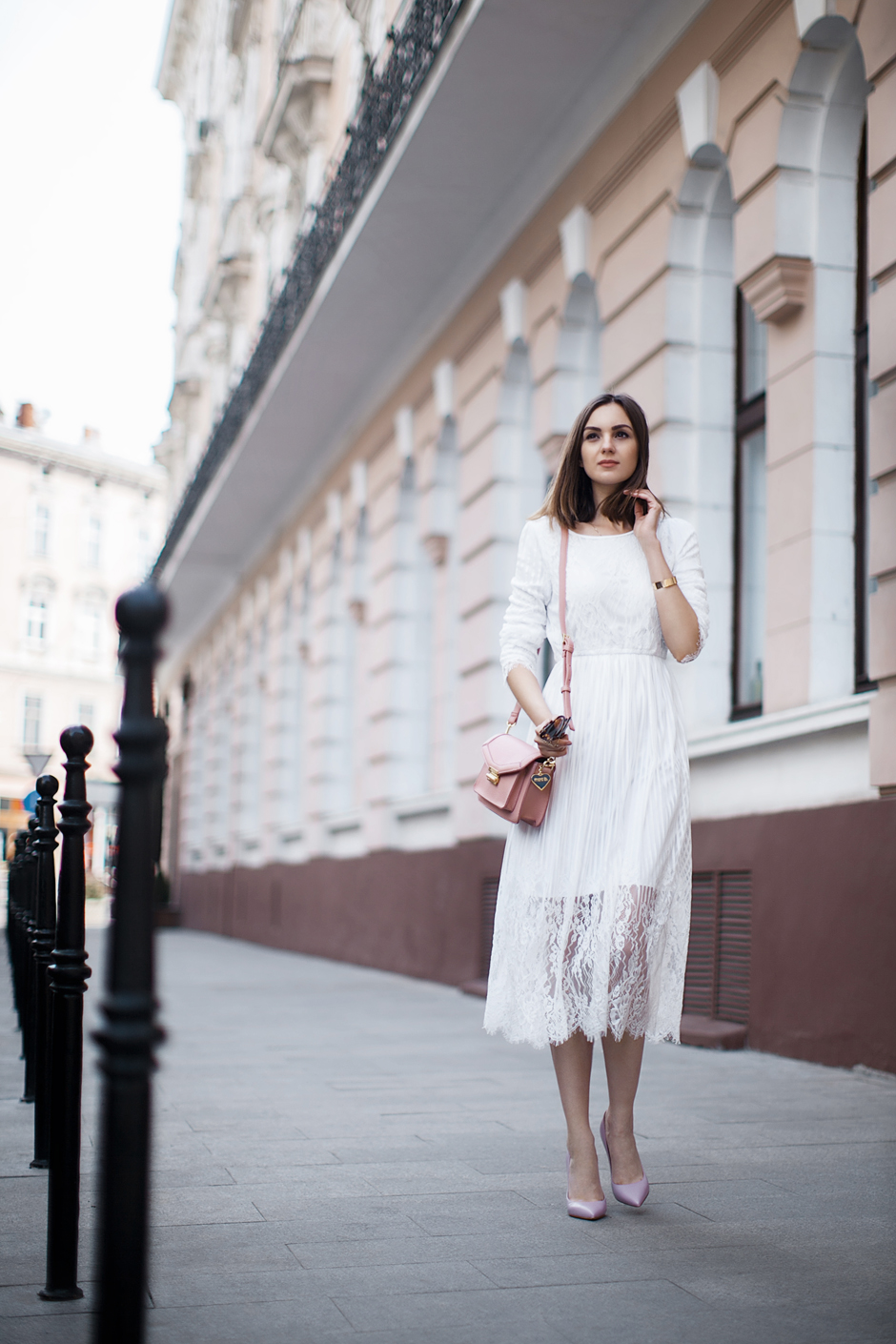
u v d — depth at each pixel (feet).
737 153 23.04
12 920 28.27
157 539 222.07
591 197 29.30
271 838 64.03
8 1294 8.59
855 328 21.47
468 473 36.83
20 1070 19.15
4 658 199.82
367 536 49.65
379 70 37.86
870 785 18.67
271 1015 28.19
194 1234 10.07
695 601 11.27
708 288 25.67
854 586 20.98
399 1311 8.26
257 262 69.97
